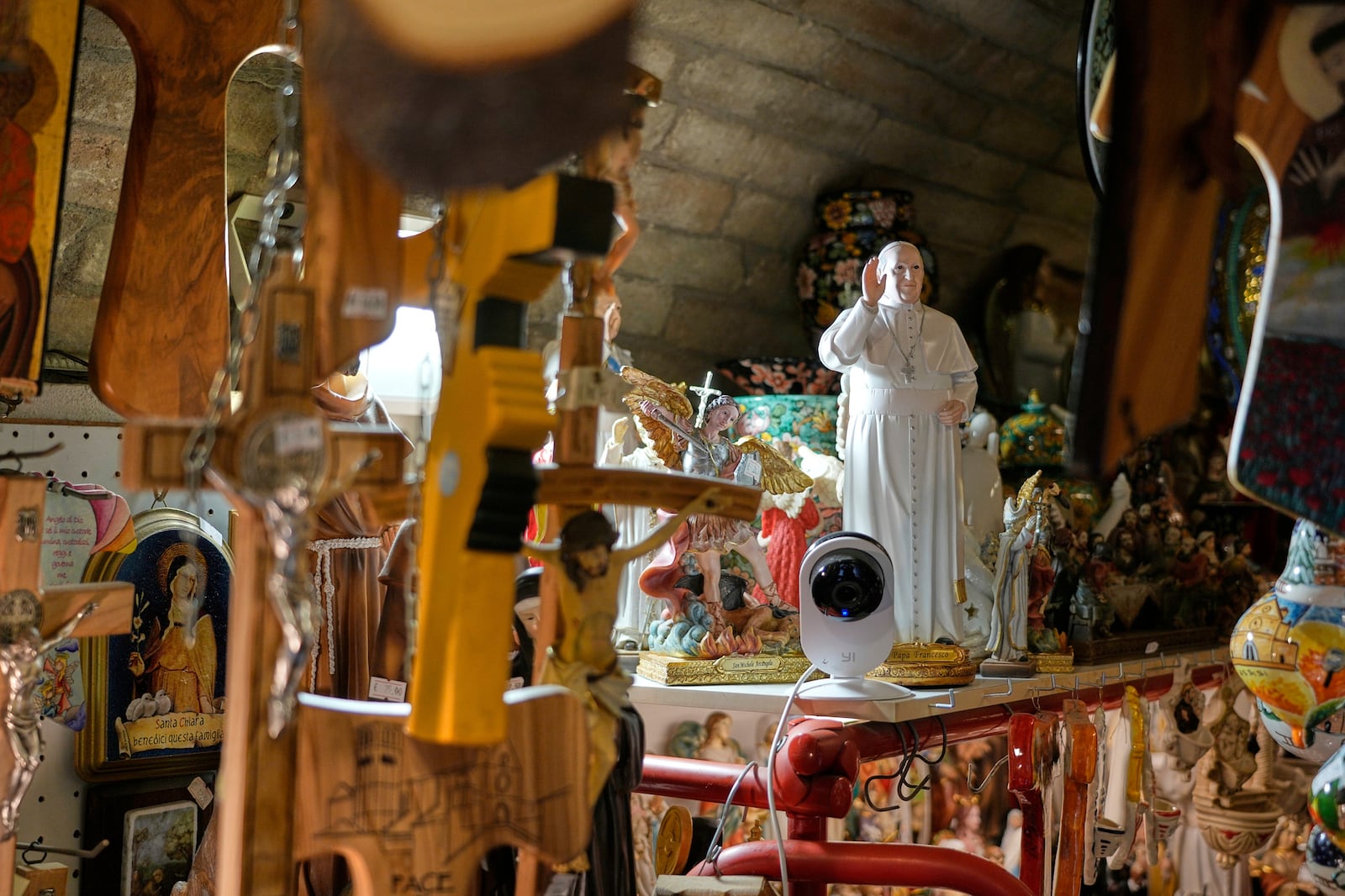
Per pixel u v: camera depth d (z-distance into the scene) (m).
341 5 1.11
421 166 1.11
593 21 1.09
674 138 3.27
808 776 2.25
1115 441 1.51
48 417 2.26
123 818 2.24
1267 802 3.62
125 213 1.74
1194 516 4.46
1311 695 2.19
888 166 3.86
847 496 2.74
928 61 3.61
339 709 1.36
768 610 2.59
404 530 2.05
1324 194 1.58
